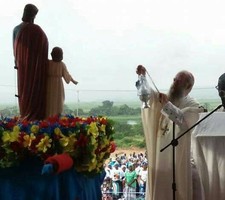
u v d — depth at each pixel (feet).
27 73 18.71
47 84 19.02
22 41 18.76
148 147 19.98
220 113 18.75
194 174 19.62
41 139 16.33
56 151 16.76
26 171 16.88
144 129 20.01
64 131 17.06
